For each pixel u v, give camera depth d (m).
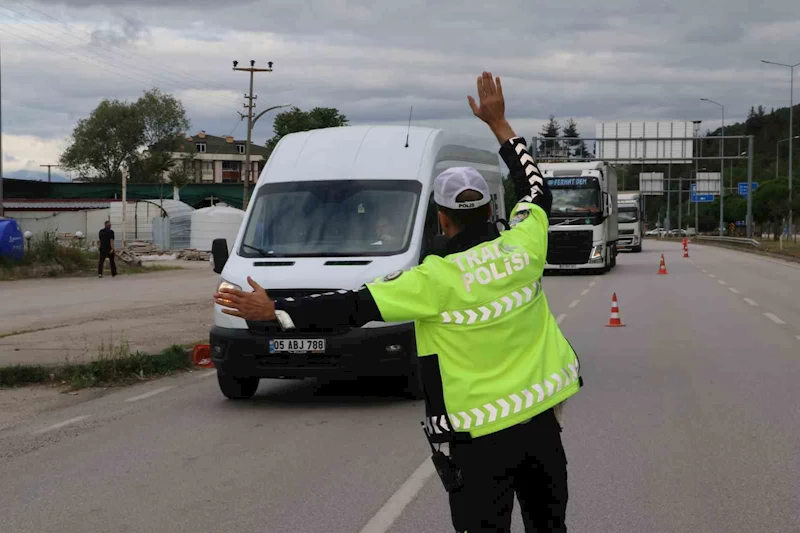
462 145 12.00
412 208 10.12
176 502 6.04
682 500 5.92
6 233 32.53
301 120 86.38
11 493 6.33
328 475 6.66
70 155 112.31
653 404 9.14
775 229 81.19
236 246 10.12
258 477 6.64
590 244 31.81
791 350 12.91
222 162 152.25
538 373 3.39
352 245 9.85
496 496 3.35
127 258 38.81
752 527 5.39
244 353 9.23
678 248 67.56
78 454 7.46
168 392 10.53
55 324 16.91
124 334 15.14
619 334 15.10
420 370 3.41
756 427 8.02
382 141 10.91
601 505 5.83
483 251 3.37
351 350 9.03
